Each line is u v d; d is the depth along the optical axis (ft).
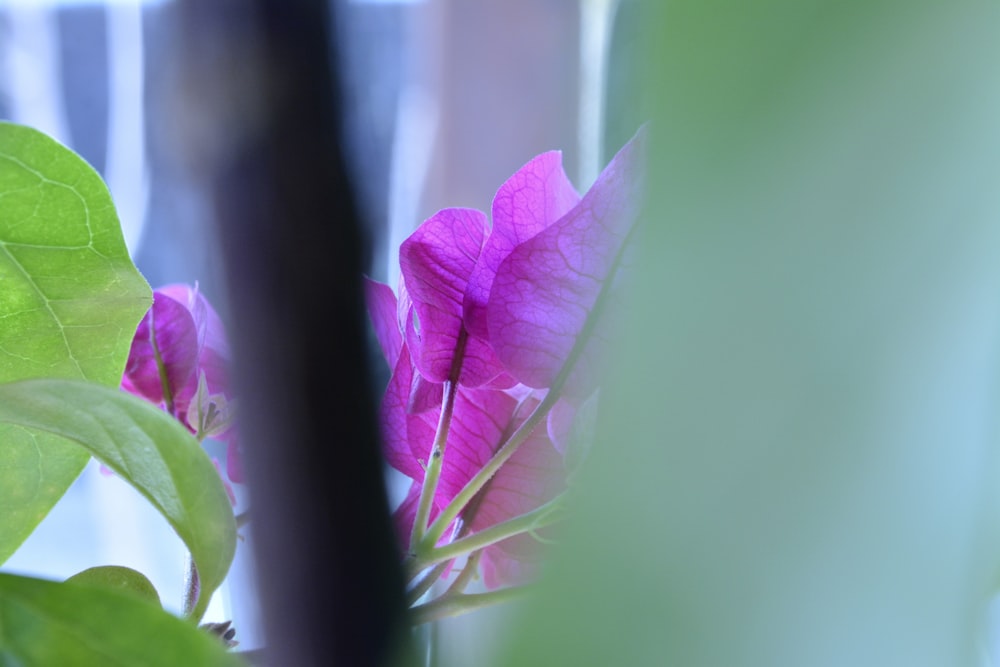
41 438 1.64
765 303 0.73
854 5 0.74
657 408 0.73
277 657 1.47
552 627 0.74
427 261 1.66
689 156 0.71
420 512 1.62
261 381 1.43
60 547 3.11
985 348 0.78
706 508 0.74
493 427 1.69
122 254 1.62
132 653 1.46
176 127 1.41
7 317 1.63
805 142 0.72
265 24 1.40
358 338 1.43
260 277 1.42
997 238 0.77
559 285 1.59
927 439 0.78
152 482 1.53
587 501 0.75
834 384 0.75
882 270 0.76
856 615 0.77
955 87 0.75
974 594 0.78
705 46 0.70
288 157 1.41
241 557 1.62
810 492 0.75
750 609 0.75
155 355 1.75
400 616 1.47
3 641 1.46
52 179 1.59
